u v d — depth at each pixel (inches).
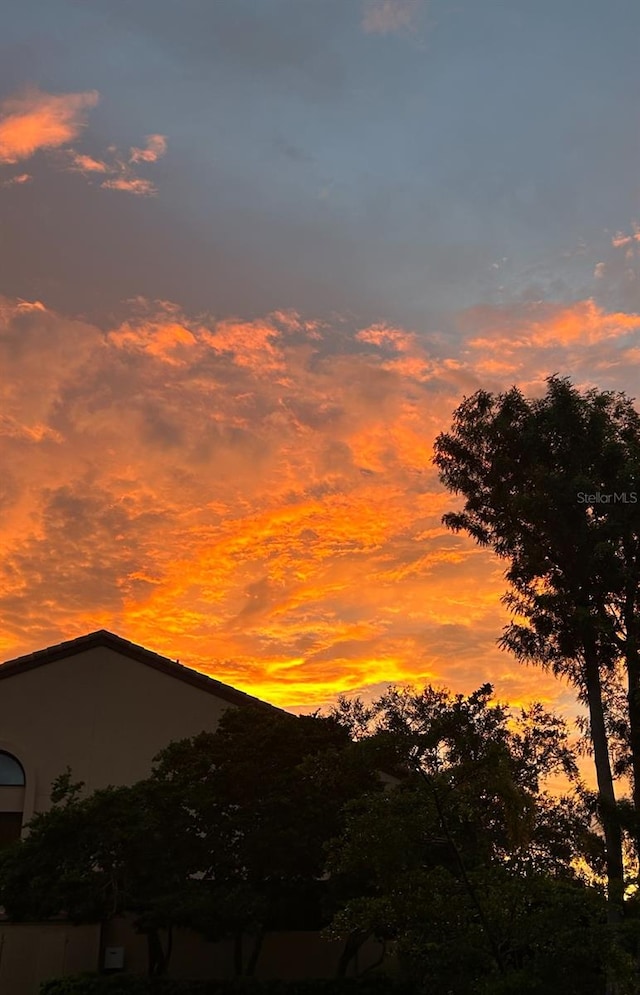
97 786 1064.8
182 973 941.2
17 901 788.6
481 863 525.0
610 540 872.9
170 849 789.9
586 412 928.9
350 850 498.3
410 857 493.0
